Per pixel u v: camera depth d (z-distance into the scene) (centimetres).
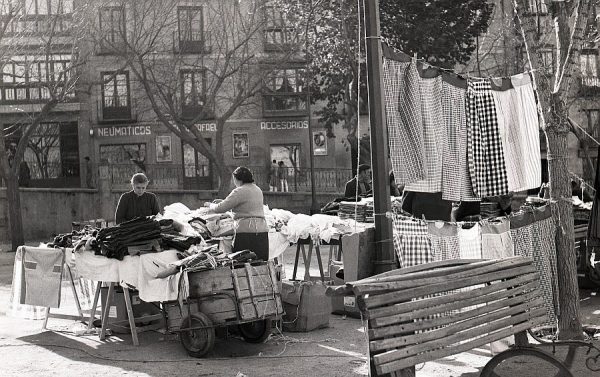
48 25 3098
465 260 591
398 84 740
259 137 4078
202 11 3794
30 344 908
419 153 738
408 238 759
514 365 648
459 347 529
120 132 4062
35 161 4094
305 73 3516
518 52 2978
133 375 741
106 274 891
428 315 511
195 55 3834
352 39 3033
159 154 4047
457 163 809
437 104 785
